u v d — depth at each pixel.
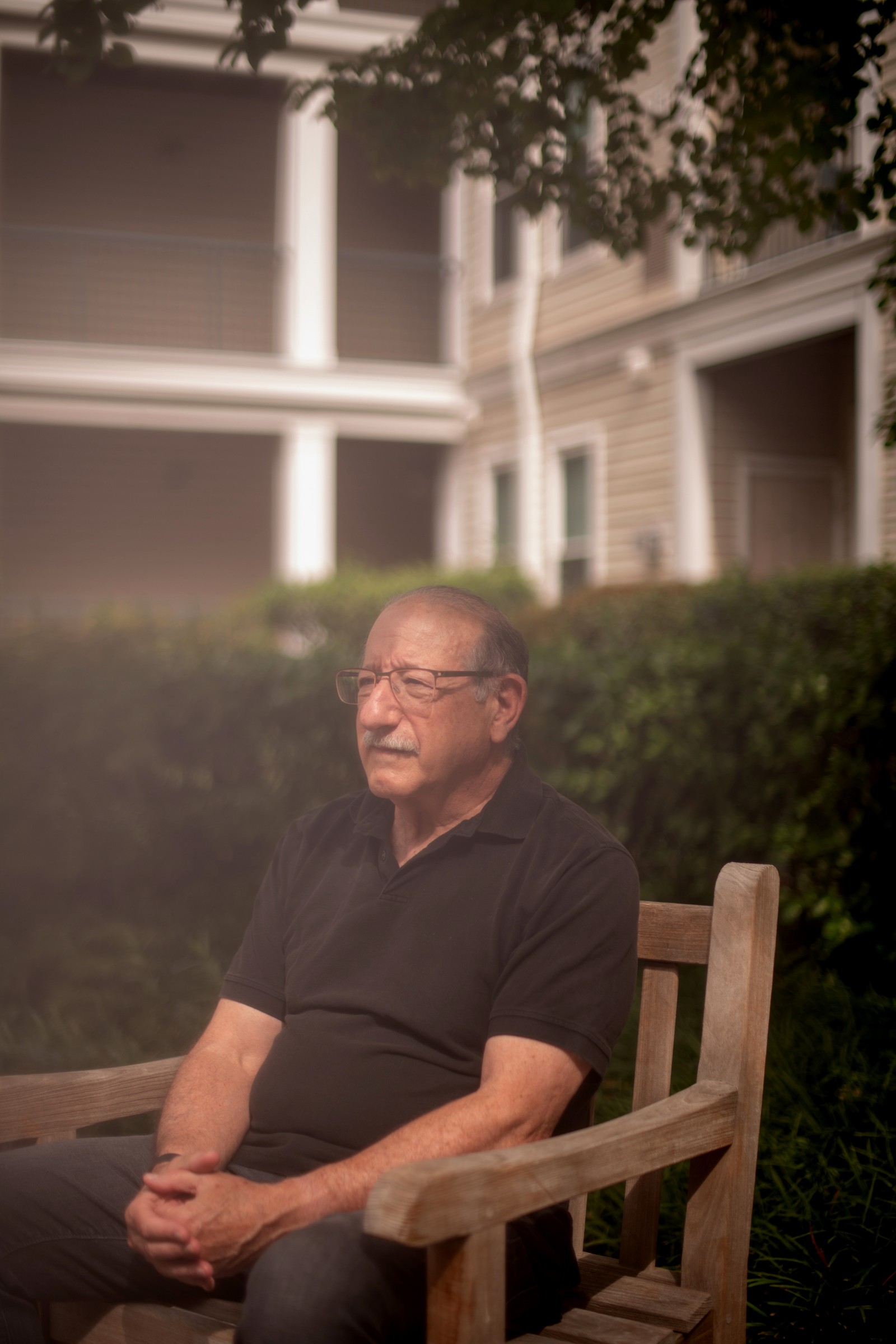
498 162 4.27
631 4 4.02
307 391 14.69
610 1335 1.85
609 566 12.60
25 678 6.80
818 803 4.49
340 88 3.98
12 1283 2.01
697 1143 1.89
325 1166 1.87
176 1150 2.05
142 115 15.85
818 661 4.61
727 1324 2.01
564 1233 1.98
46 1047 4.34
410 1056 2.04
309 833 2.36
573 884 2.01
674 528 11.62
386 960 2.10
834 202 3.90
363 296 16.73
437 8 3.79
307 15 13.91
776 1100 3.27
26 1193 2.02
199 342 16.11
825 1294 2.60
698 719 4.89
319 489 14.85
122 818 6.85
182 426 14.47
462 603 2.23
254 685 6.73
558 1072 1.89
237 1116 2.15
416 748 2.16
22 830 6.83
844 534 11.86
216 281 15.30
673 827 5.00
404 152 4.17
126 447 16.42
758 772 4.75
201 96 15.96
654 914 2.17
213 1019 2.30
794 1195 2.90
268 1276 1.72
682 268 11.51
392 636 2.21
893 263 4.05
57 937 6.01
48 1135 2.14
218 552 16.72
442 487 15.73
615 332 12.30
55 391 14.07
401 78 3.96
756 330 10.55
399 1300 1.76
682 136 4.18
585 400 13.00
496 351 14.69
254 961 2.30
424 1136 1.83
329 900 2.25
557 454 13.54
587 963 1.96
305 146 14.53
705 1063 2.02
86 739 6.81
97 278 15.79
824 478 11.85
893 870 4.32
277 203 16.36
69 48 3.38
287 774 6.75
